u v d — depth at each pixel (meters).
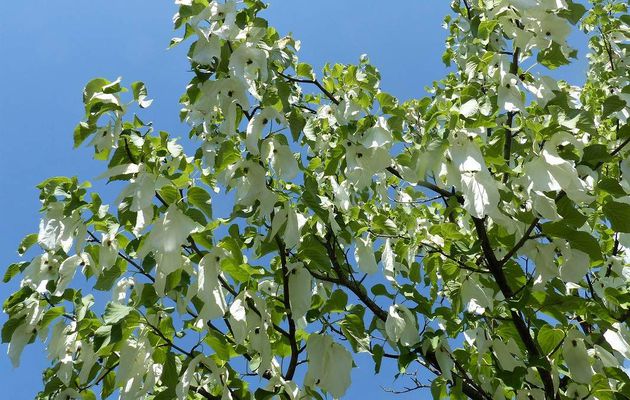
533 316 2.44
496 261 2.45
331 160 2.61
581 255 2.20
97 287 2.31
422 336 2.41
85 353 2.36
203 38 2.15
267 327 2.13
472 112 2.14
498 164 2.15
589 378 2.19
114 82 2.14
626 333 2.48
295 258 2.24
